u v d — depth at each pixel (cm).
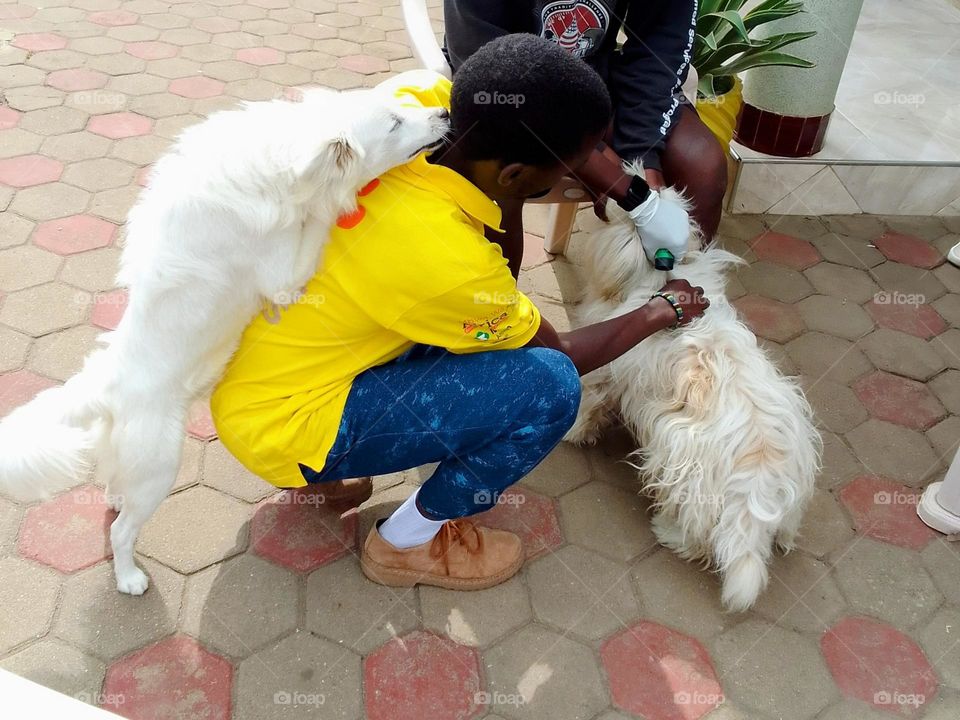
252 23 501
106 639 190
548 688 190
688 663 198
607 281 235
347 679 188
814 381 285
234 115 158
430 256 154
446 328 163
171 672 186
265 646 193
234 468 233
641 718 186
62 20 479
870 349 301
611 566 220
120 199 331
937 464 257
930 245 362
